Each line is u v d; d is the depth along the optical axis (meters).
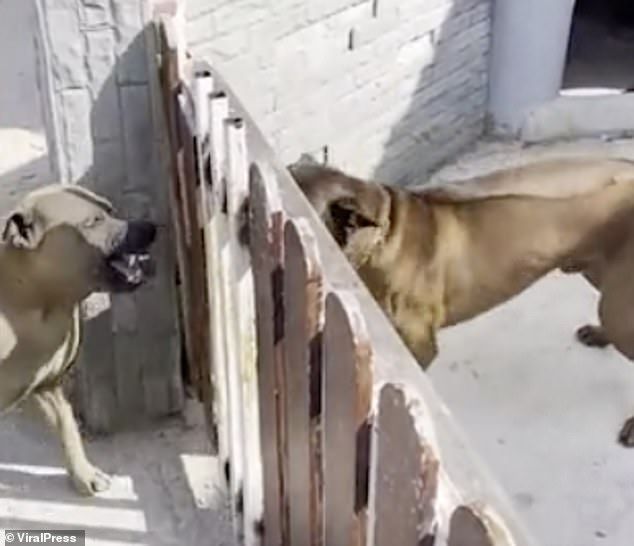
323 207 2.22
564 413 2.64
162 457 2.31
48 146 2.19
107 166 2.14
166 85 2.02
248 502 1.96
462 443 1.18
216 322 1.99
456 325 2.69
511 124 3.65
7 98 3.29
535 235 2.42
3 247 1.99
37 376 2.09
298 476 1.64
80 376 2.31
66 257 1.96
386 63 3.14
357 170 3.17
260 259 1.64
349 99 3.05
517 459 2.51
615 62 3.90
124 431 2.38
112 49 2.05
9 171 2.97
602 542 2.31
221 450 2.14
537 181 2.43
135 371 2.32
